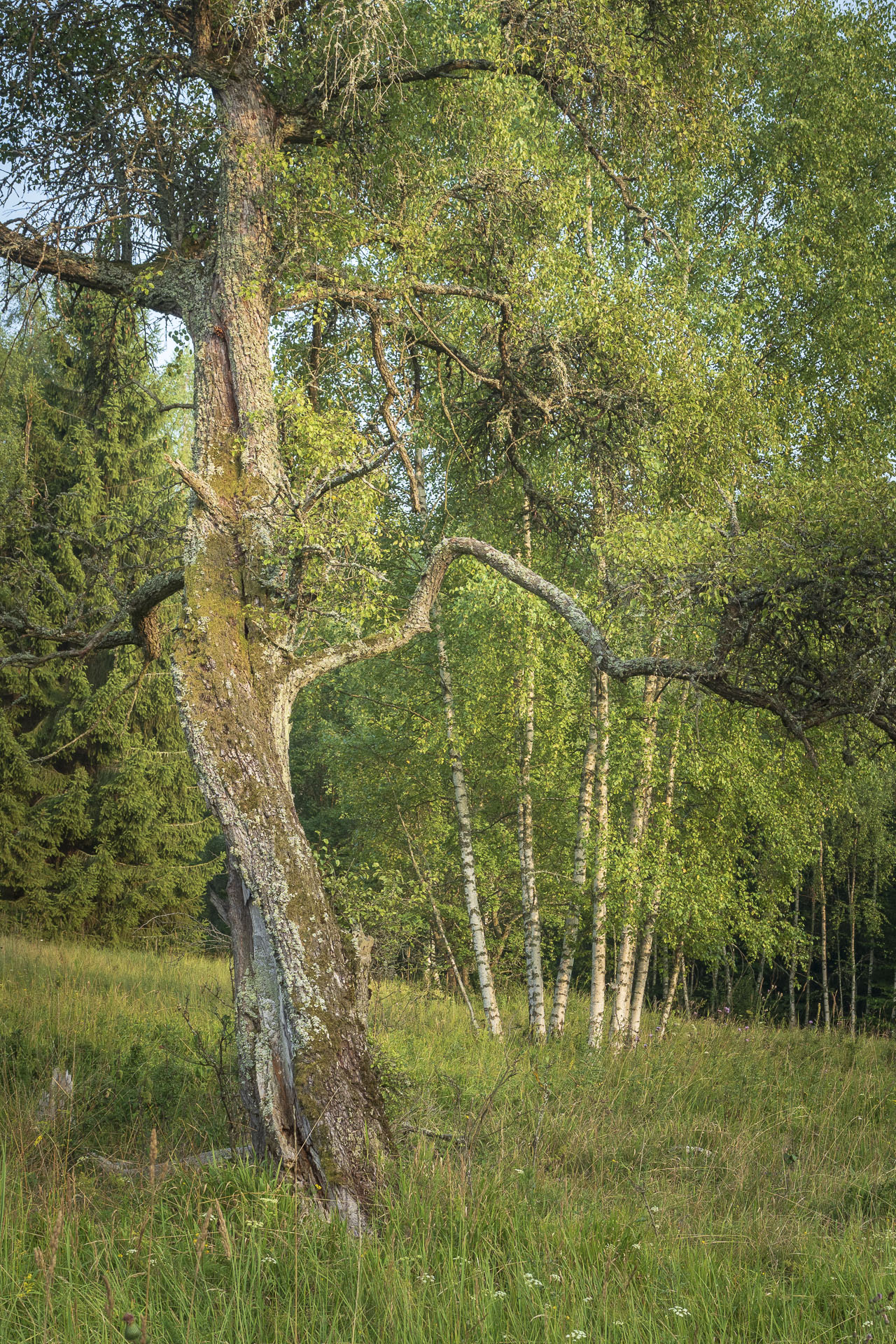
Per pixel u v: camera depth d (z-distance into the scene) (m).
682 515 10.42
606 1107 8.70
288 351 8.91
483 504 12.06
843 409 12.41
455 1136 6.38
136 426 21.27
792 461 12.27
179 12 8.33
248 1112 6.14
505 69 8.49
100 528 19.41
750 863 13.98
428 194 8.52
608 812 13.08
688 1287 4.53
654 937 13.96
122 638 9.09
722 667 6.68
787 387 12.05
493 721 13.95
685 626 7.48
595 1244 4.88
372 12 7.50
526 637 12.18
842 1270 4.92
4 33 8.27
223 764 6.54
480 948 13.34
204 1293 3.90
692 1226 5.71
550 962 24.59
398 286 7.98
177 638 6.88
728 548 7.39
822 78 13.07
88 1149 6.11
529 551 12.20
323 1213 5.23
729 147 12.31
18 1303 3.68
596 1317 4.02
